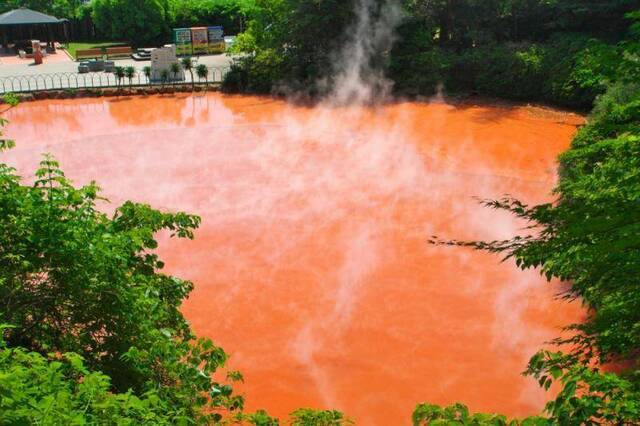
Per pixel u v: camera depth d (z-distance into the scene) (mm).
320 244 19266
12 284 7867
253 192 23297
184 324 8922
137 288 8055
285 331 14859
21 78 41062
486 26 39938
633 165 6098
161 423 5246
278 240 19531
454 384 12906
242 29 57812
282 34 38938
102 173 25219
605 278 5996
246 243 19359
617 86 17250
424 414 5348
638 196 5586
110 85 38688
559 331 14586
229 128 31484
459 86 38156
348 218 21062
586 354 6277
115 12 55469
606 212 5641
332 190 23453
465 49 39750
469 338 14461
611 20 36406
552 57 35469
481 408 12172
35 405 4223
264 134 30438
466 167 25734
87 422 4711
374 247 19000
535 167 25609
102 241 7938
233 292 16594
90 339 7941
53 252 7664
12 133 30672
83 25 58688
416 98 37000
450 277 17234
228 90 39125
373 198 22703
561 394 4941
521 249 6273
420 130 30891
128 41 56531
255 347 14234
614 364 11789
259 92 38781
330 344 14320
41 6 59469
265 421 6723
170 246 19219
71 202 8367
